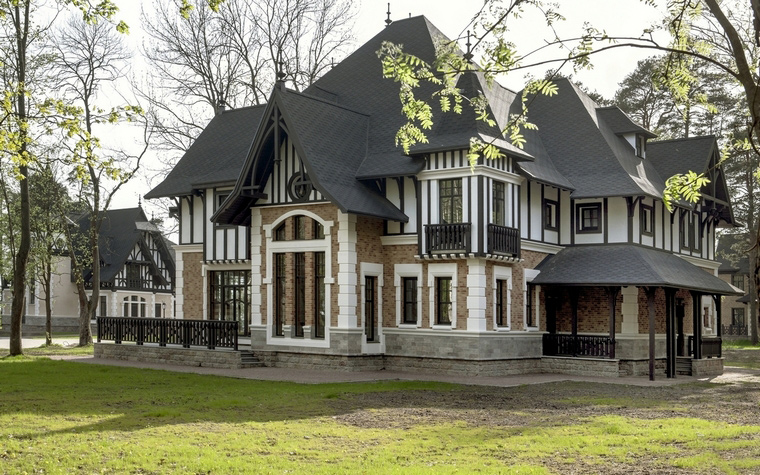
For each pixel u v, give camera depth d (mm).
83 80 37562
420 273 25922
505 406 17531
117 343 29375
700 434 13555
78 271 40562
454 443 12719
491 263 25344
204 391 18844
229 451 11711
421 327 25766
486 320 25016
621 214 27969
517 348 26406
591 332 28109
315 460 11305
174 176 32656
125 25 16797
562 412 16641
